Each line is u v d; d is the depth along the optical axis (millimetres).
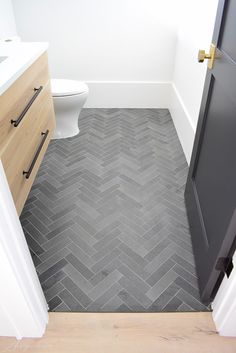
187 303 1249
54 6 2576
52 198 1828
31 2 2549
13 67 1163
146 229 1617
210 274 1128
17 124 1129
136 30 2723
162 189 1937
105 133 2621
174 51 2836
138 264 1418
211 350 1089
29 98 1316
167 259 1446
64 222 1649
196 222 1439
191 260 1443
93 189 1915
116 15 2639
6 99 1046
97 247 1502
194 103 2100
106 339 1120
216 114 1225
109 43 2793
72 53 2842
